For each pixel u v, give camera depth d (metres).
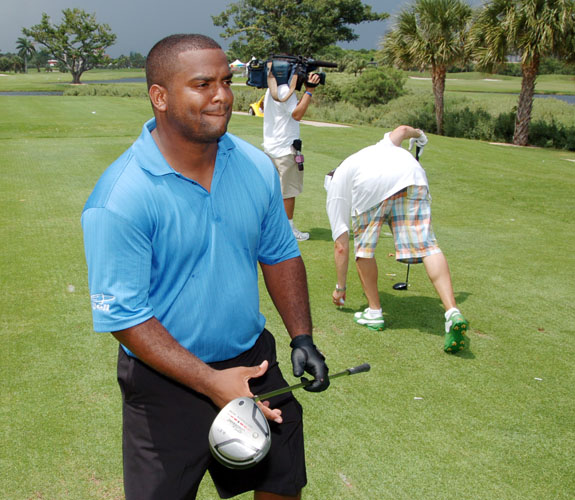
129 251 1.61
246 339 1.89
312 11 52.84
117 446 2.84
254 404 1.63
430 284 5.23
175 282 1.72
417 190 3.84
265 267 2.04
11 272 5.14
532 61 18.70
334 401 3.28
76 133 14.77
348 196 4.11
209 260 1.73
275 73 5.96
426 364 3.73
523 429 3.06
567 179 10.78
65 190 8.34
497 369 3.69
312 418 3.11
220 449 1.57
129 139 13.59
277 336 4.11
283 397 1.96
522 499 2.55
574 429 3.07
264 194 1.85
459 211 7.99
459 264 5.76
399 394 3.37
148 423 1.81
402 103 28.42
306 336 1.94
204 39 1.62
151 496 1.80
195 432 1.79
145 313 1.63
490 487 2.62
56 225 6.61
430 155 12.88
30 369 3.53
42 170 9.78
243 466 1.57
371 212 3.94
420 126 23.64
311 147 13.29
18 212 7.14
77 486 2.56
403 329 4.25
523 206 8.36
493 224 7.34
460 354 3.88
